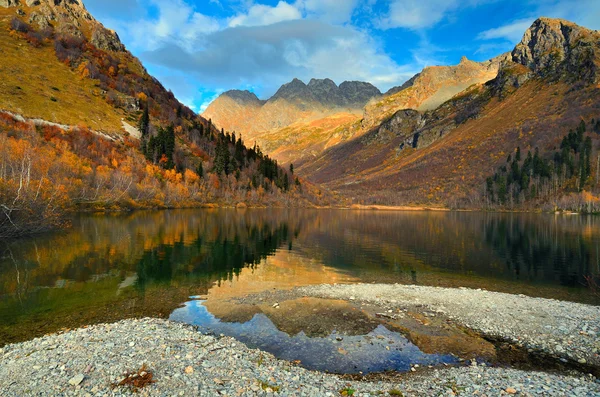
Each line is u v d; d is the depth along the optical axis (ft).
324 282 104.32
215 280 101.60
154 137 490.49
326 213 528.22
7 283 89.25
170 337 53.93
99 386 37.11
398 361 50.31
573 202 541.75
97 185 303.07
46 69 538.06
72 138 380.37
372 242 200.95
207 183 497.87
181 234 202.39
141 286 91.66
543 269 129.08
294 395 37.52
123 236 180.65
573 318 69.46
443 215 524.11
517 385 40.73
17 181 180.75
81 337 52.80
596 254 161.79
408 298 84.48
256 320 67.31
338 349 54.19
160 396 35.65
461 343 57.57
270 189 615.57
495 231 269.64
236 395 36.73
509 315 71.61
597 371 48.21
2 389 36.35
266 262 133.59
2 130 308.19
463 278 114.32
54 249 136.77
